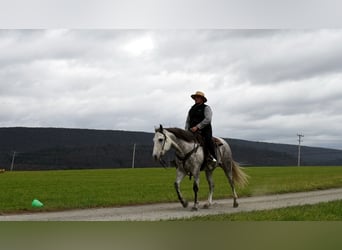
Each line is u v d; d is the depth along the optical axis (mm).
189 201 17062
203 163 13367
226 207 14562
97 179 34031
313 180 30016
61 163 106000
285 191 21781
